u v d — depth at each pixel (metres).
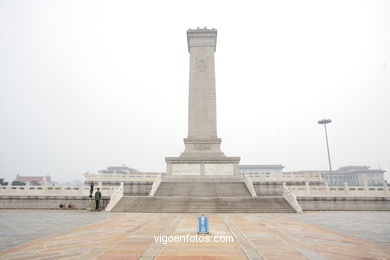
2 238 13.04
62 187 33.16
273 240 12.32
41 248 10.84
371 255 9.88
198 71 52.72
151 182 42.25
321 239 12.82
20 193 32.81
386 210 29.83
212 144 49.06
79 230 15.26
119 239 12.47
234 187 38.34
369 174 135.75
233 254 9.74
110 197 29.94
